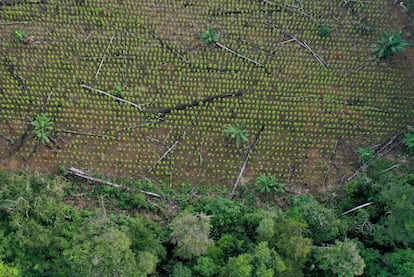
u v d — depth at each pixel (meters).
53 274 19.05
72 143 24.50
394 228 19.31
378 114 25.78
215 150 24.84
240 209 23.09
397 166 24.64
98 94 25.19
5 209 18.50
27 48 25.58
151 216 23.64
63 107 24.92
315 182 24.89
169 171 24.59
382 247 20.42
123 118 24.95
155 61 25.83
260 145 25.03
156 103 25.19
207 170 24.72
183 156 24.78
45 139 23.92
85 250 17.00
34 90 25.03
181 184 24.44
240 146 25.02
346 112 25.75
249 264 17.89
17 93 24.97
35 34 25.80
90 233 17.98
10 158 24.19
